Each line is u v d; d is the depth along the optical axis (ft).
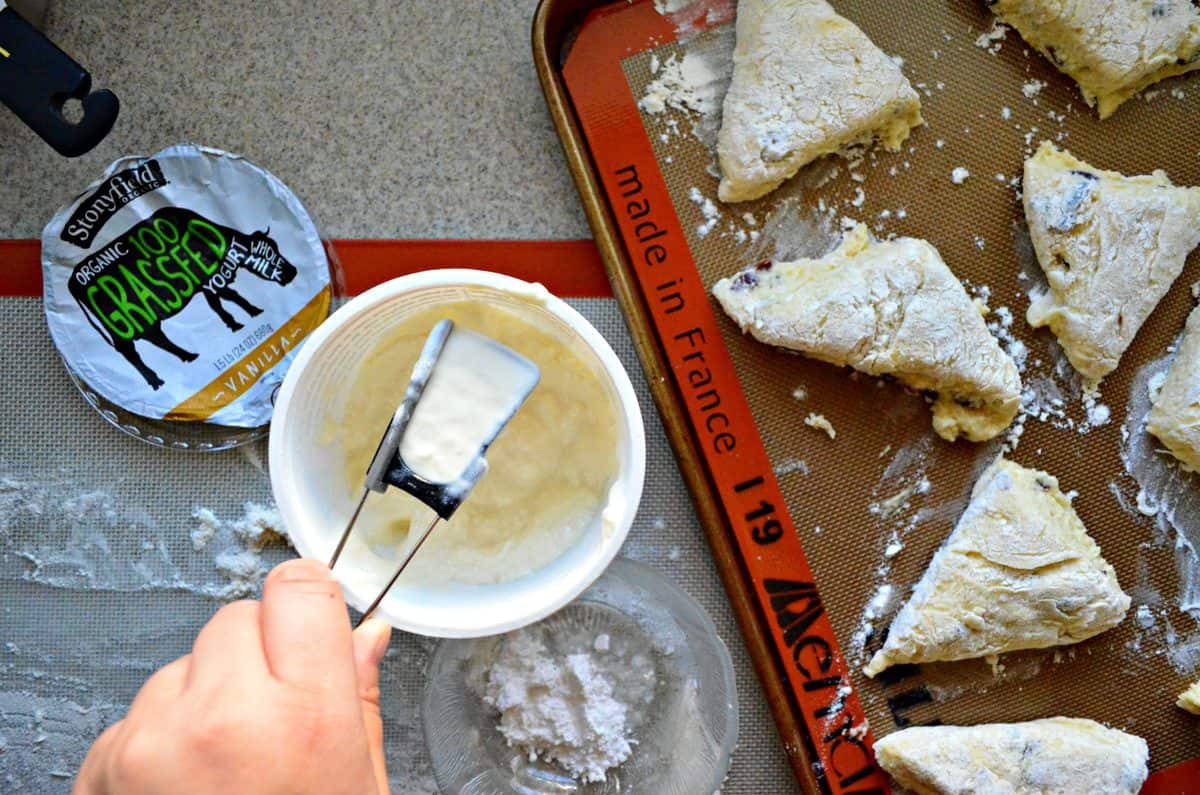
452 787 3.23
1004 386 2.97
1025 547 2.99
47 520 3.25
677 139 3.07
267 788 1.84
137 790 1.85
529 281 3.23
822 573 3.11
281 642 1.98
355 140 3.24
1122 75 2.92
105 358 3.13
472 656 3.22
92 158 3.23
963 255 3.07
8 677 3.26
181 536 3.25
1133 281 2.97
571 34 3.07
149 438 3.20
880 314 2.94
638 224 3.08
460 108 3.24
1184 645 3.11
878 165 3.06
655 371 3.08
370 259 3.23
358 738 1.98
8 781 3.26
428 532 2.66
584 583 2.79
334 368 2.89
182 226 3.14
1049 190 2.97
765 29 2.97
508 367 2.71
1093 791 3.01
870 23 3.04
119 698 3.27
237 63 3.23
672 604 3.21
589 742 3.18
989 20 3.03
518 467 3.02
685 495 3.23
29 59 2.77
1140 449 3.10
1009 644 3.06
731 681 3.17
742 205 3.07
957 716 3.13
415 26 3.24
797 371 3.09
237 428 3.22
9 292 3.23
